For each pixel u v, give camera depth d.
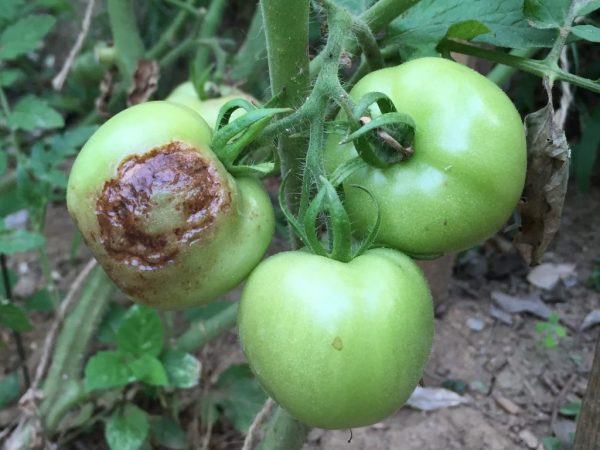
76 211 0.22
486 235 0.23
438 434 0.48
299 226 0.22
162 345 0.47
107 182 0.21
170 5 0.73
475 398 0.52
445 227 0.22
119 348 0.46
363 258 0.22
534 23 0.25
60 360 0.49
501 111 0.22
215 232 0.21
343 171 0.22
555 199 0.26
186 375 0.47
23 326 0.46
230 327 0.50
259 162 0.26
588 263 0.63
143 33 0.76
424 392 0.50
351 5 0.30
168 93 0.74
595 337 0.56
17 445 0.47
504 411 0.51
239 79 0.51
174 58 0.55
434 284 0.55
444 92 0.22
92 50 0.68
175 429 0.50
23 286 0.65
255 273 0.22
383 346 0.20
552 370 0.54
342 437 0.48
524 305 0.59
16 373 0.55
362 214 0.23
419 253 0.23
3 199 0.56
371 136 0.22
